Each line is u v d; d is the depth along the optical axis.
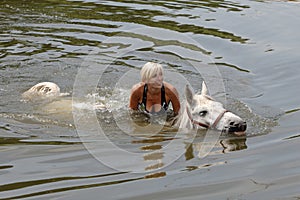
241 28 12.82
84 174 5.96
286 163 6.19
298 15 13.98
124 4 15.09
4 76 9.91
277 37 12.09
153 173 6.00
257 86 9.28
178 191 5.52
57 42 11.84
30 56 10.96
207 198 5.37
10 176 5.92
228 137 7.21
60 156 6.50
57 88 9.13
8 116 8.04
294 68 10.05
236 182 5.72
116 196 5.41
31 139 7.11
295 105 8.24
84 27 12.88
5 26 12.90
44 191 5.53
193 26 12.92
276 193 5.45
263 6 15.02
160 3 15.26
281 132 7.23
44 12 14.19
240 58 10.80
